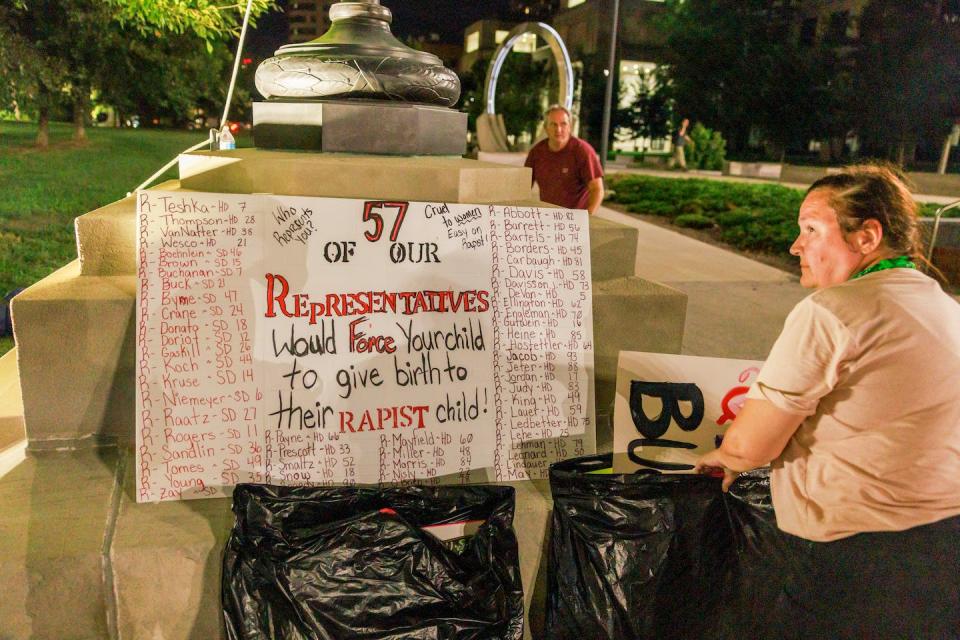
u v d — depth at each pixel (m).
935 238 8.80
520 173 3.33
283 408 2.54
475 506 2.28
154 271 2.48
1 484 2.43
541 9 55.88
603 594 2.22
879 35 30.02
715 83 33.03
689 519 2.20
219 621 2.26
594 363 3.08
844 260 1.80
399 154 3.43
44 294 2.55
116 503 2.39
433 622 2.07
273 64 3.39
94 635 2.18
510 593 2.18
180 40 13.52
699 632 2.24
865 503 1.72
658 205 15.95
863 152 33.81
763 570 2.01
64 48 9.70
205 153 3.30
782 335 1.79
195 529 2.28
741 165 28.36
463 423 2.72
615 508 2.22
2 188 13.98
